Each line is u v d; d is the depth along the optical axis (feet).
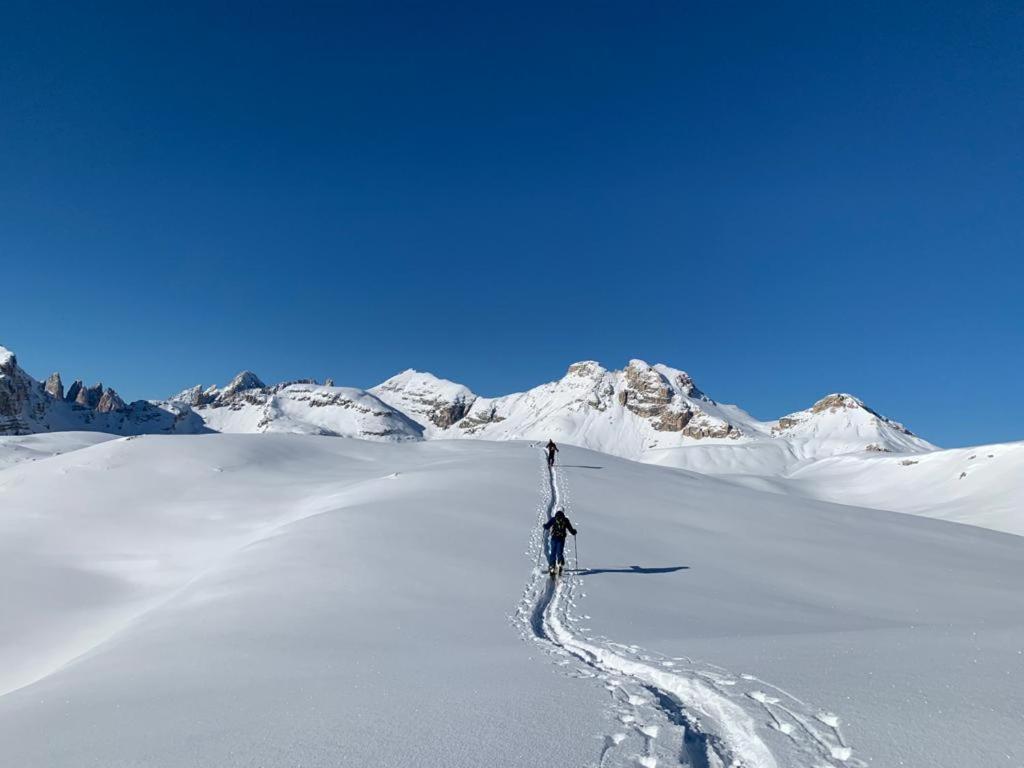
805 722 18.20
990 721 16.55
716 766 16.83
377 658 34.27
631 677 27.32
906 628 40.24
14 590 81.46
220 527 107.24
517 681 26.02
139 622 52.65
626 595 56.70
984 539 116.78
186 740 20.15
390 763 16.39
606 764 15.85
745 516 112.06
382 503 95.30
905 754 15.08
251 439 182.50
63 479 129.70
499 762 16.11
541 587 58.90
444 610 49.26
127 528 106.63
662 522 101.30
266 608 49.29
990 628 35.94
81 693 30.32
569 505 106.83
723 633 43.04
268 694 26.50
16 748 21.47
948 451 501.56
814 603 61.57
